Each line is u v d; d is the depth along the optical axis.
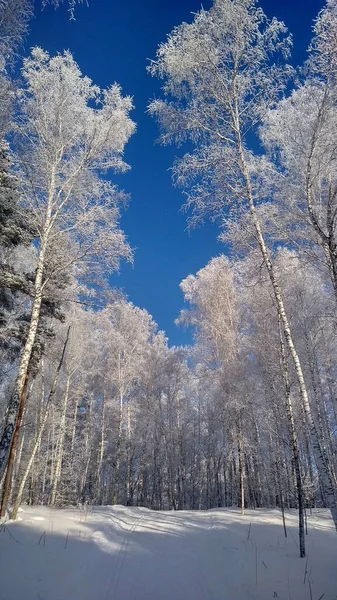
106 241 10.80
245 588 5.11
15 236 10.95
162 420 27.59
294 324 14.59
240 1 7.64
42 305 13.11
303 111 8.30
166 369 29.08
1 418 18.84
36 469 20.47
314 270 12.34
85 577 5.33
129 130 11.41
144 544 7.66
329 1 6.60
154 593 4.82
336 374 17.27
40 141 10.55
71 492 22.70
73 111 11.01
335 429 18.03
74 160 11.25
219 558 6.62
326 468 5.92
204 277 20.08
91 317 22.33
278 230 8.76
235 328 17.81
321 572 5.81
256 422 17.25
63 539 7.62
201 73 8.17
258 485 20.22
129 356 25.22
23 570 5.46
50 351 18.52
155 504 28.88
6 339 12.92
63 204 10.66
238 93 8.45
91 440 29.94
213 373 18.17
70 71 10.62
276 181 9.01
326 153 7.54
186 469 31.14
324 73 6.88
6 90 8.28
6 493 10.38
